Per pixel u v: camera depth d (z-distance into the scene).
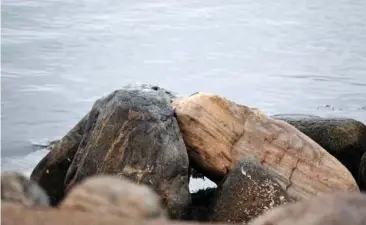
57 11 152.00
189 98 61.38
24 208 30.53
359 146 72.50
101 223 29.80
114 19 152.00
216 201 57.72
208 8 166.88
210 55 132.00
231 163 61.09
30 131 84.94
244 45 140.50
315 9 172.00
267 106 103.19
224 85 114.19
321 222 28.38
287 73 120.69
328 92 109.62
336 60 130.25
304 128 73.25
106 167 58.22
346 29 155.75
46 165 63.06
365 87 113.50
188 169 59.19
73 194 31.97
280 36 148.25
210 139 60.62
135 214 31.53
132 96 59.75
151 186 57.47
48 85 105.81
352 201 28.86
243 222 56.75
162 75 118.62
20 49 124.62
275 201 56.88
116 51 129.62
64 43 130.75
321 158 63.00
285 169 62.19
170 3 168.12
